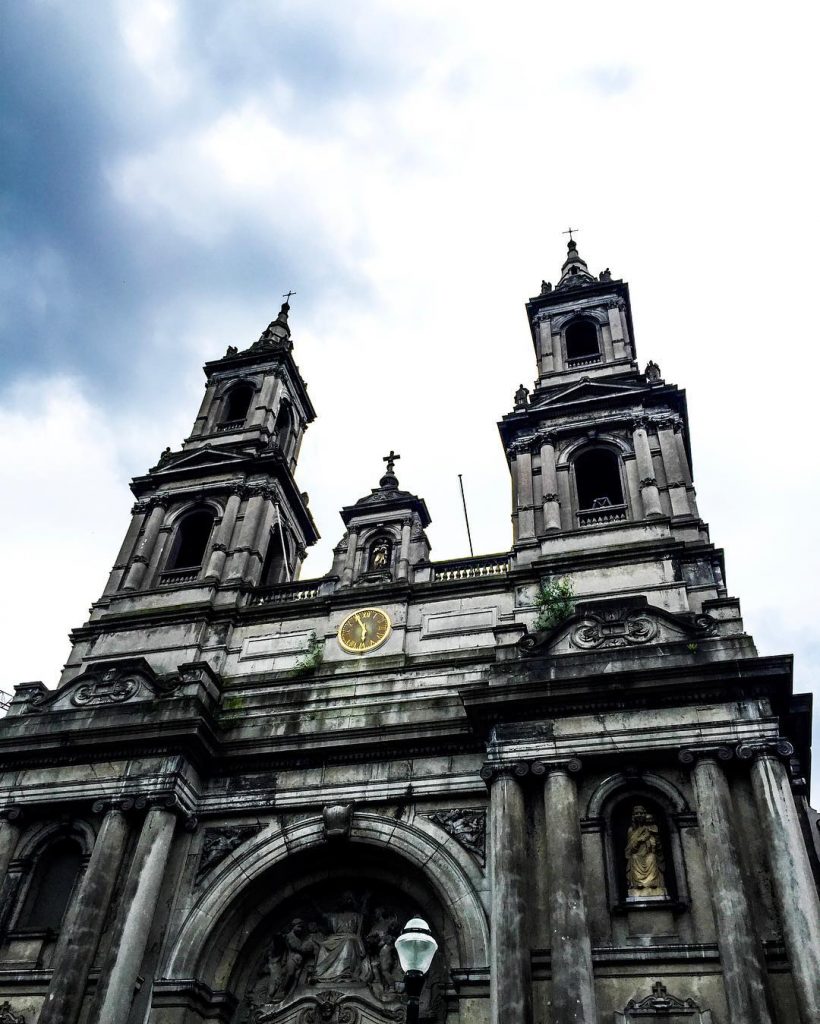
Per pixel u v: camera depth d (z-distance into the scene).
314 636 29.44
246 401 42.25
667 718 21.98
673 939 19.41
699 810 20.48
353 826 23.91
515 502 31.86
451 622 28.36
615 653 23.42
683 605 25.95
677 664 22.62
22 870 24.50
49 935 23.22
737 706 21.70
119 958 21.33
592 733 22.22
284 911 24.66
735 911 18.62
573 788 21.61
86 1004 21.31
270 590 31.98
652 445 31.48
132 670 27.88
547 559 28.33
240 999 23.28
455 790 23.77
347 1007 22.20
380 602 29.55
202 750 25.62
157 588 32.97
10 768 26.28
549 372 36.47
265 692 28.09
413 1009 14.75
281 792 25.06
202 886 23.83
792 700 22.19
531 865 21.00
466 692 23.42
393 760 24.94
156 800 24.17
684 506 29.08
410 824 23.56
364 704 26.78
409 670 27.31
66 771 25.73
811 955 17.61
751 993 17.53
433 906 23.20
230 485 35.94
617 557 27.70
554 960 18.89
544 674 23.41
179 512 35.91
